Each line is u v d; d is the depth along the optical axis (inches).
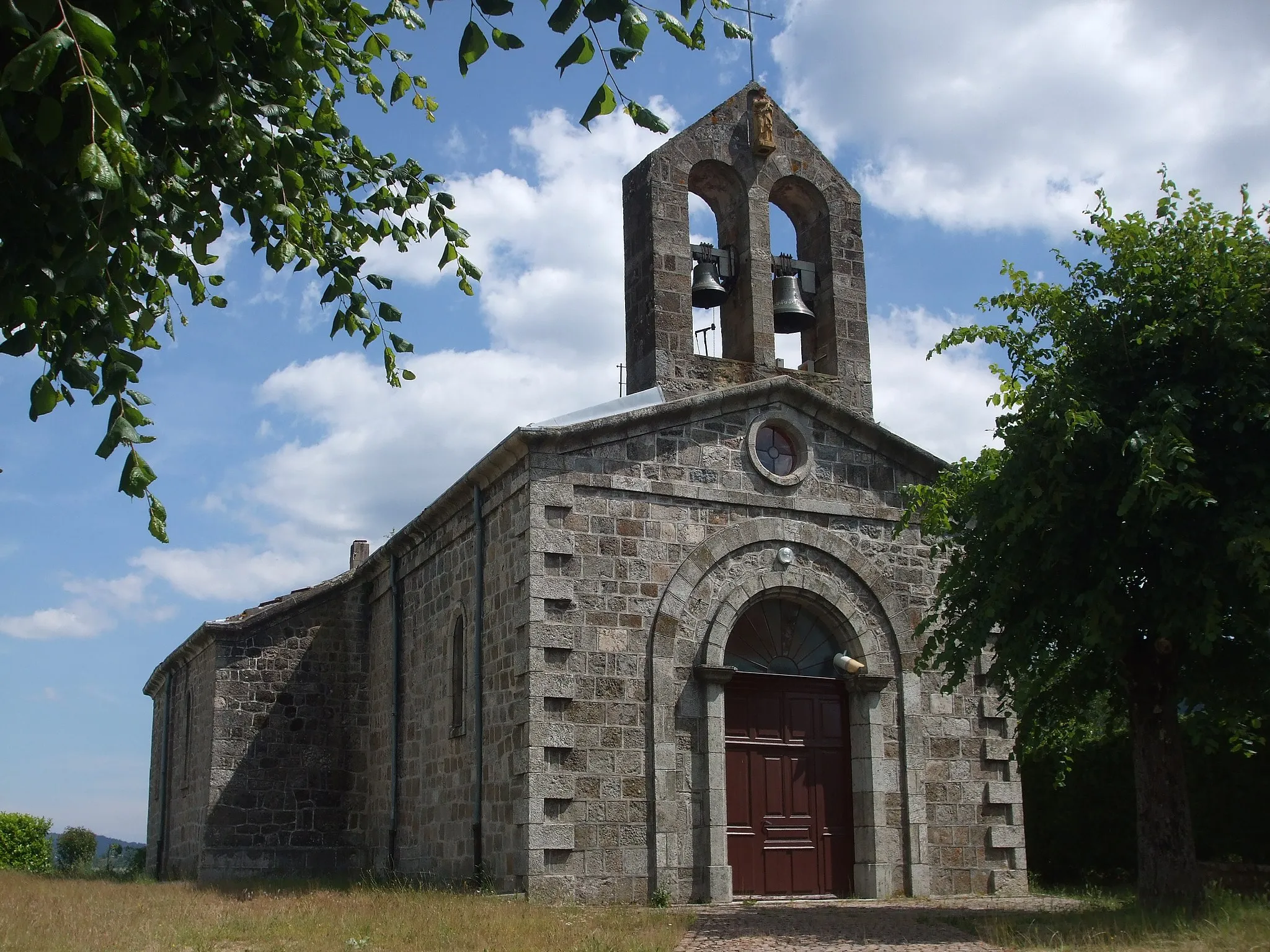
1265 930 434.9
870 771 693.9
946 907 617.0
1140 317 522.6
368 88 356.8
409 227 378.6
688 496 687.1
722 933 492.4
